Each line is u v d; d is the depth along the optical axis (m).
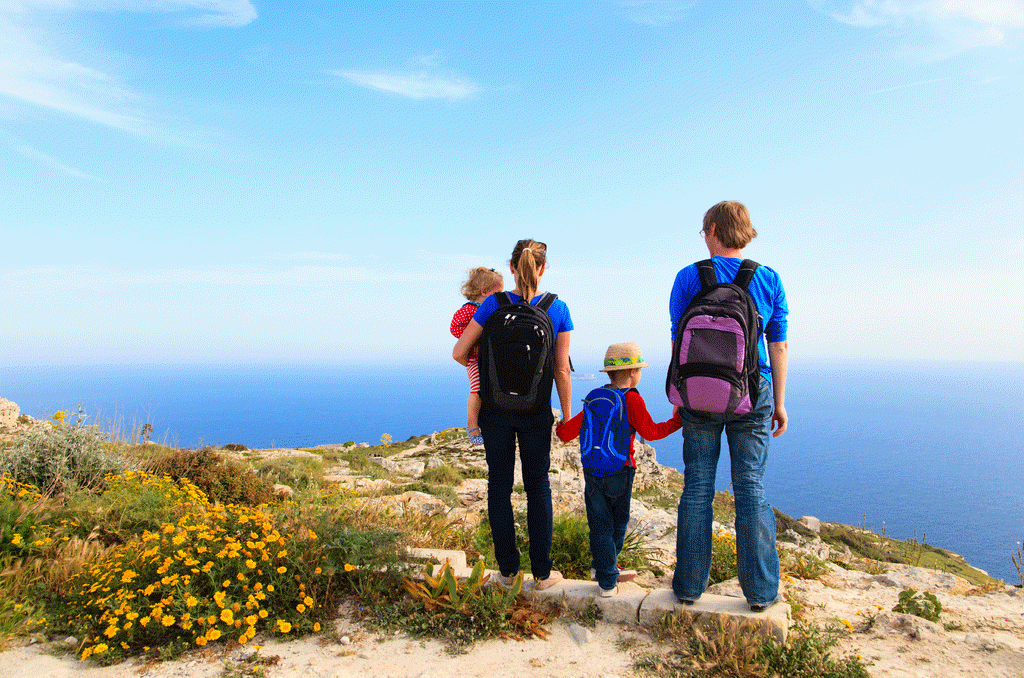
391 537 3.72
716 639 2.78
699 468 3.02
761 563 2.88
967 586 4.54
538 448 3.29
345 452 21.94
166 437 8.78
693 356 2.75
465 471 17.98
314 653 2.95
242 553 3.49
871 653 2.85
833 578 4.55
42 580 3.74
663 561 4.95
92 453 6.52
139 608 3.14
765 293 2.90
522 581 3.44
